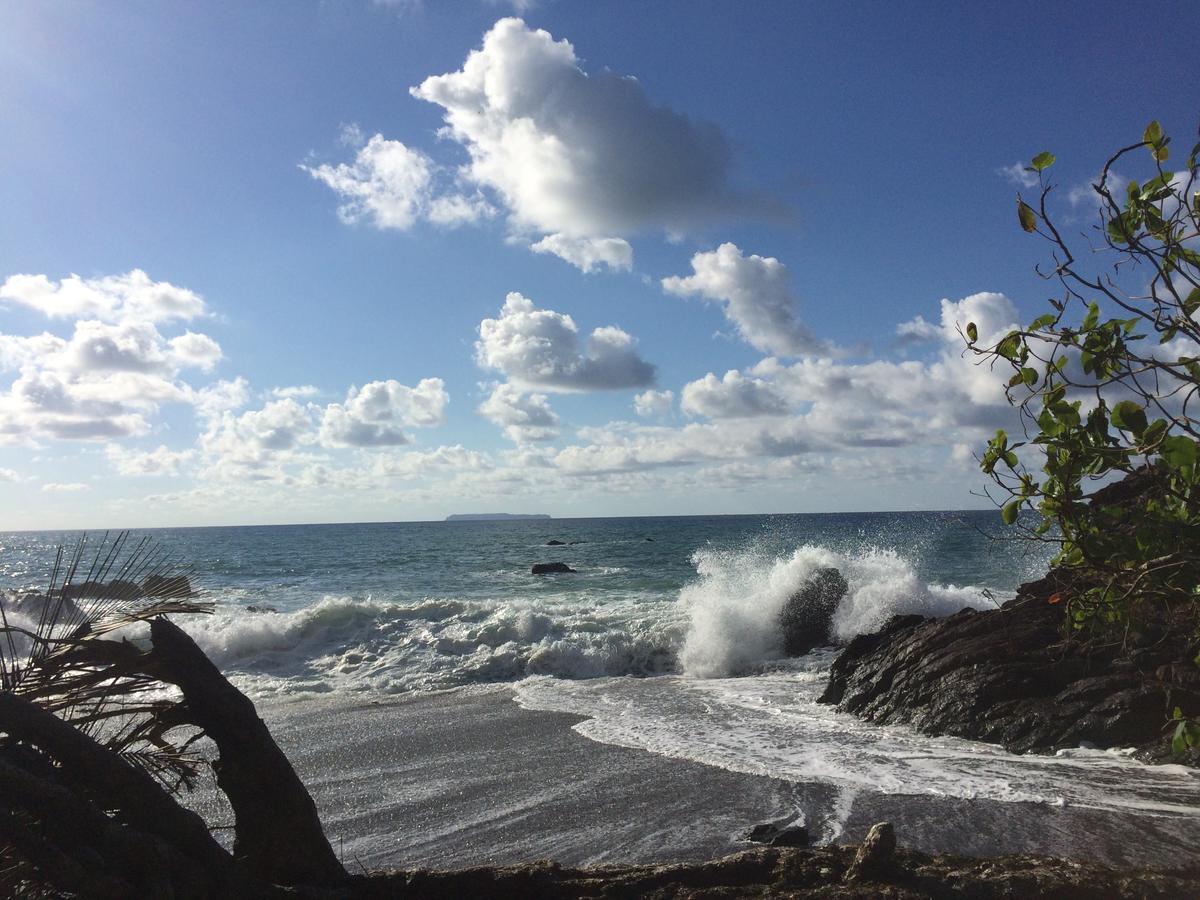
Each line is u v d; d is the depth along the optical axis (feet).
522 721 31.19
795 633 47.21
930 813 19.52
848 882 10.53
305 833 9.93
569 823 19.44
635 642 46.85
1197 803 19.86
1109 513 8.17
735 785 22.13
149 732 9.45
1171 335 7.98
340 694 38.99
